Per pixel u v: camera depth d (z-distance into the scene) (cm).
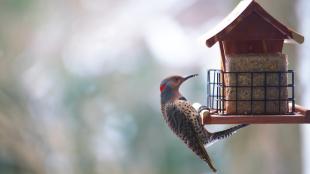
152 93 1953
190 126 896
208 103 919
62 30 1895
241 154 1516
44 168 1609
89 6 1969
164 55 2053
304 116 794
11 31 1777
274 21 836
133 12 2092
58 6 1877
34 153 1596
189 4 2172
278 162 1491
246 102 846
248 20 838
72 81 1850
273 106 845
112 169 1767
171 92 944
